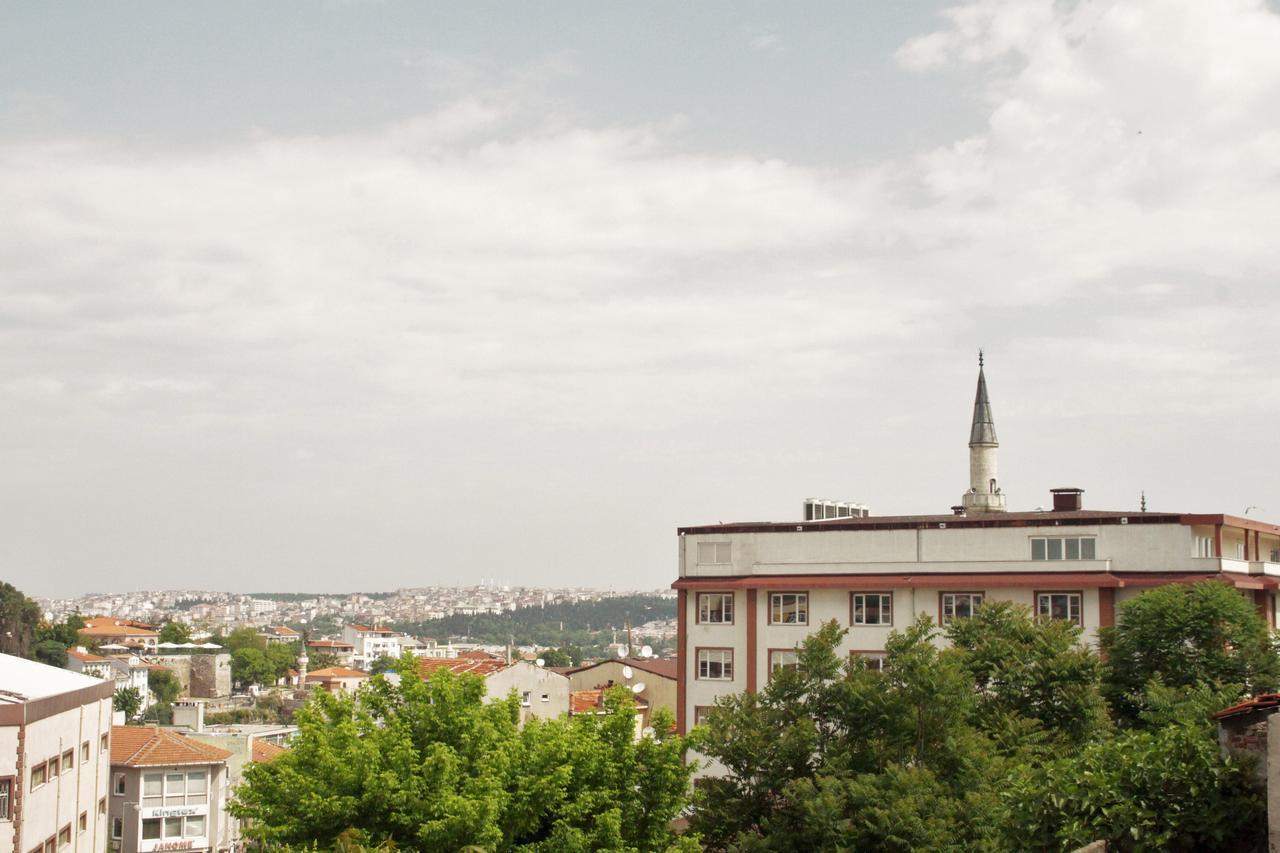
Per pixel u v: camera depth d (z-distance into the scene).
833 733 44.28
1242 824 19.80
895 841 37.06
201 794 88.50
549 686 97.88
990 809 35.78
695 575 75.81
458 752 35.88
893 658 44.12
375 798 33.56
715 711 44.88
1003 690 45.69
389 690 38.44
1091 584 65.06
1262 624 50.34
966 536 69.88
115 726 91.69
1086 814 21.08
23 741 55.59
